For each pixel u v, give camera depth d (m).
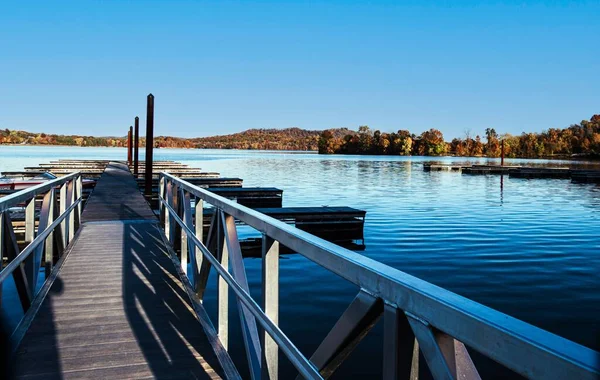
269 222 2.06
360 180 29.39
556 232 11.54
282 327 5.30
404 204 17.23
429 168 43.59
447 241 10.41
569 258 8.80
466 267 8.16
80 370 2.75
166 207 6.90
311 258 1.61
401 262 8.53
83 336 3.28
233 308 6.00
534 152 97.25
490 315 0.85
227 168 42.25
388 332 1.16
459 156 110.50
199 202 4.22
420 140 109.00
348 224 11.55
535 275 7.64
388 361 1.15
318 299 6.32
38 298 4.05
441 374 0.96
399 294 1.11
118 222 8.37
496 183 28.48
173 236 6.28
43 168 24.95
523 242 10.30
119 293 4.29
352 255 1.41
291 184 25.89
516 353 0.77
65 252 5.87
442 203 17.66
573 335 5.22
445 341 0.99
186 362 2.88
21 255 3.28
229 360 2.87
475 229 11.95
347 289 6.78
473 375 0.99
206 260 3.77
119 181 17.42
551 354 0.70
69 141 137.12
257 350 2.44
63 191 6.05
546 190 23.92
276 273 2.16
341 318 1.40
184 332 3.37
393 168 45.47
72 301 4.05
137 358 2.93
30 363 2.83
